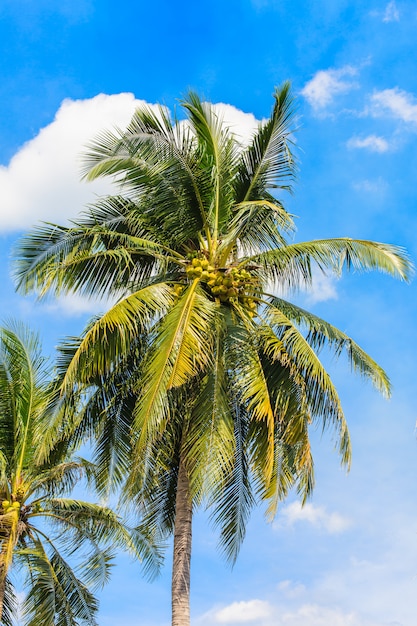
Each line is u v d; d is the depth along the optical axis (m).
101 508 22.05
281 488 18.16
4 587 20.78
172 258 18.80
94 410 19.09
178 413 18.06
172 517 19.92
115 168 18.86
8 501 21.70
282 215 18.02
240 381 16.72
